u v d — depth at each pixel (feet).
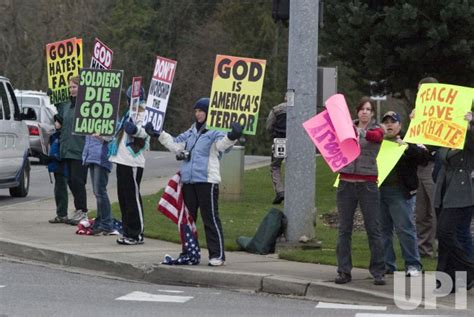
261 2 302.66
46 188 102.63
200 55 308.60
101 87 58.44
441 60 89.15
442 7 84.17
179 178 52.95
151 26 321.93
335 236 65.77
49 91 68.59
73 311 41.75
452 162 46.24
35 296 45.39
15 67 264.52
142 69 319.06
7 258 57.47
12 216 74.38
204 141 51.98
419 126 46.01
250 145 290.56
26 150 89.92
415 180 49.47
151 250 57.98
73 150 67.77
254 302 45.57
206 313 42.16
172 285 50.44
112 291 47.57
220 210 79.41
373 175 47.26
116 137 59.62
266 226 58.44
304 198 58.85
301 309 43.80
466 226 46.96
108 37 316.40
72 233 64.80
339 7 88.53
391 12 84.79
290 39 58.75
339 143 46.93
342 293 46.62
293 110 58.65
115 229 64.80
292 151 58.85
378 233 47.62
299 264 54.08
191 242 52.65
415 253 49.88
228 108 51.98
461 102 44.93
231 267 52.16
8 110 85.92
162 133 52.54
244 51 301.84
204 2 326.24
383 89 98.27
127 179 59.52
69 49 67.67
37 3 266.16
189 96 308.19
